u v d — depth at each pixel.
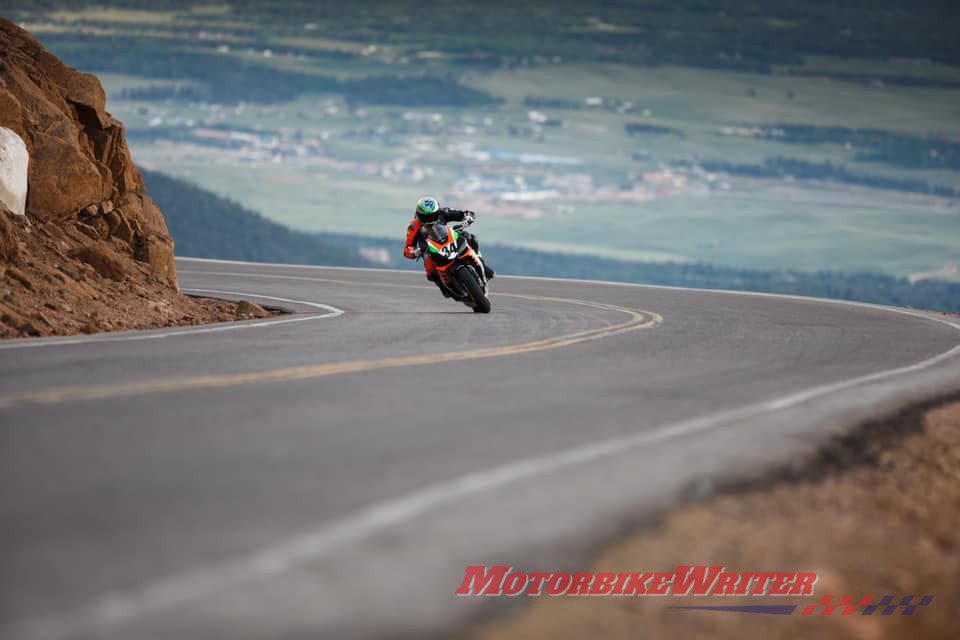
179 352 42.09
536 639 15.46
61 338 46.34
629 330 59.72
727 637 16.98
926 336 64.50
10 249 60.59
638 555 19.20
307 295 91.94
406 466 22.86
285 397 31.20
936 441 33.69
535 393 34.09
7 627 13.30
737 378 40.84
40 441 23.80
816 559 20.69
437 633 14.72
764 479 25.25
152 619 13.86
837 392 38.72
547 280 122.94
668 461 25.38
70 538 16.94
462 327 58.66
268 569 15.98
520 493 21.44
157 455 22.83
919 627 18.98
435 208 70.19
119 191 82.88
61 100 77.94
